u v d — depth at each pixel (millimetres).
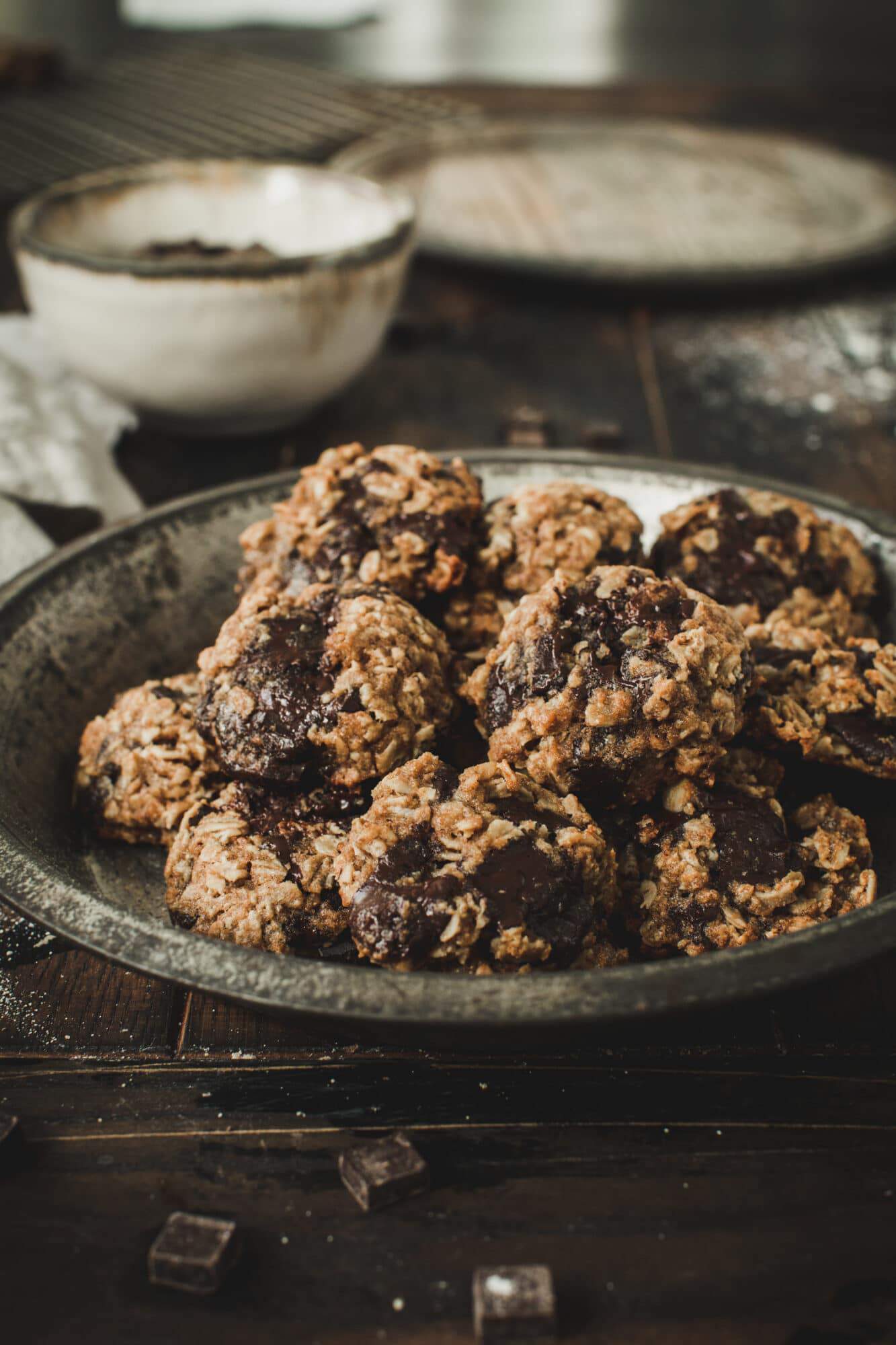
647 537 571
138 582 543
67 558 530
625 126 1199
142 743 501
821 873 468
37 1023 456
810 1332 394
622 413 774
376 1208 414
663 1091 440
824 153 1157
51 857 480
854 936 408
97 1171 422
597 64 1737
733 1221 413
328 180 775
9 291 909
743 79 1645
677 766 461
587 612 466
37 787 498
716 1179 421
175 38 1669
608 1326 395
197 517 555
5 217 953
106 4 1887
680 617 464
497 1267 403
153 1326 395
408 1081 443
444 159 1125
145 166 1023
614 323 907
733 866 462
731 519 538
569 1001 395
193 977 400
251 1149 427
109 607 536
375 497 517
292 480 571
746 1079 443
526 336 887
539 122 1200
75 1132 431
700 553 534
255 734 467
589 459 579
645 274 889
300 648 475
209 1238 402
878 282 979
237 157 1064
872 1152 427
